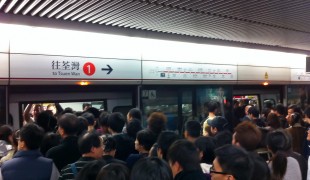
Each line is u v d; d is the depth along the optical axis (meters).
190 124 3.69
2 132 3.96
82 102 6.48
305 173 2.91
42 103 5.98
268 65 9.31
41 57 5.46
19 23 4.74
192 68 7.54
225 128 4.23
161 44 6.96
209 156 2.91
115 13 4.75
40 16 4.87
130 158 3.37
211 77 7.92
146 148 3.46
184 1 4.20
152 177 1.68
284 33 6.77
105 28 5.66
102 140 2.94
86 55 5.96
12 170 2.61
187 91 7.73
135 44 6.58
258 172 1.95
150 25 5.68
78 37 5.84
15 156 2.70
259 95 9.85
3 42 5.09
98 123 5.02
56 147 3.27
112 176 1.66
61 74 5.68
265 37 7.26
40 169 2.66
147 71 6.80
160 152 2.88
